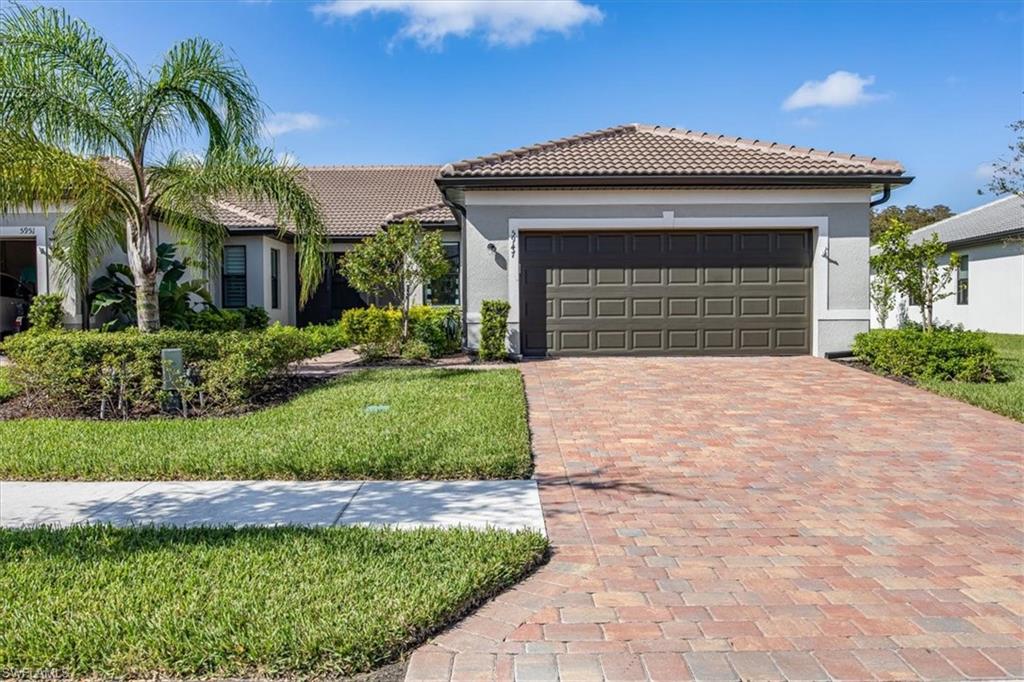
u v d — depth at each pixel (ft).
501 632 11.16
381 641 10.43
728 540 15.11
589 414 28.19
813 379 35.68
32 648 10.34
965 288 76.28
